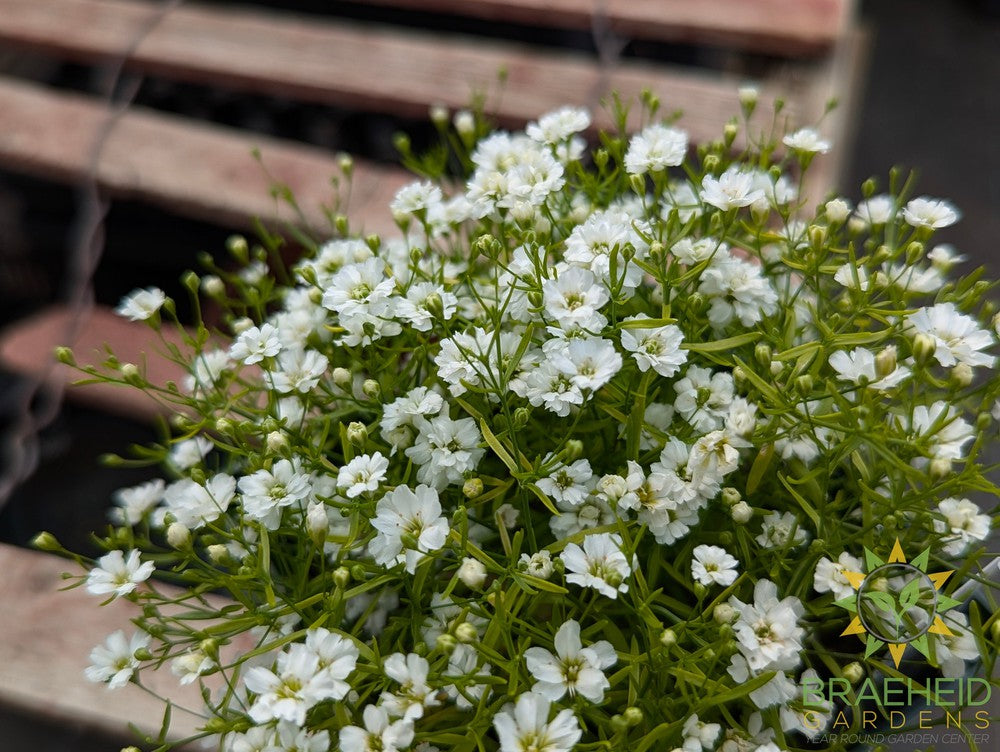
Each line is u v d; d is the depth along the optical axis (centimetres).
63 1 31
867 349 18
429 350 18
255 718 14
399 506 16
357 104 29
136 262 31
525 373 17
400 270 18
